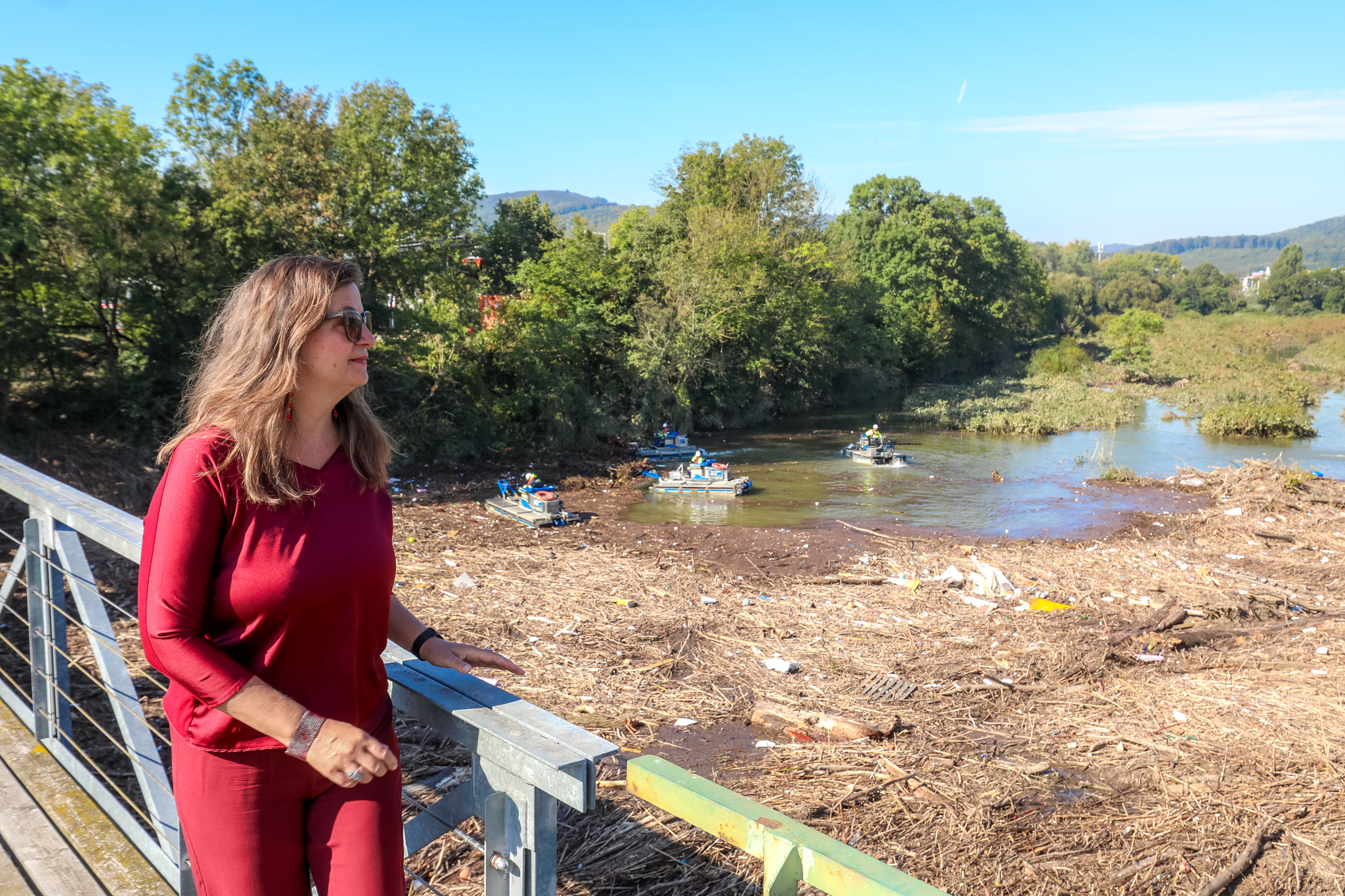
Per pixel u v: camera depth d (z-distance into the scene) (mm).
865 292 48312
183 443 1409
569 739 1411
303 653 1463
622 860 4746
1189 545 15336
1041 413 35438
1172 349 62812
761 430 33531
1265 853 5277
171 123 20625
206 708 1445
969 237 66875
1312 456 25797
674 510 18734
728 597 11547
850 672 8727
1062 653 9234
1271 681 8461
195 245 19234
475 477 21438
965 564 13688
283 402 1403
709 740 7090
